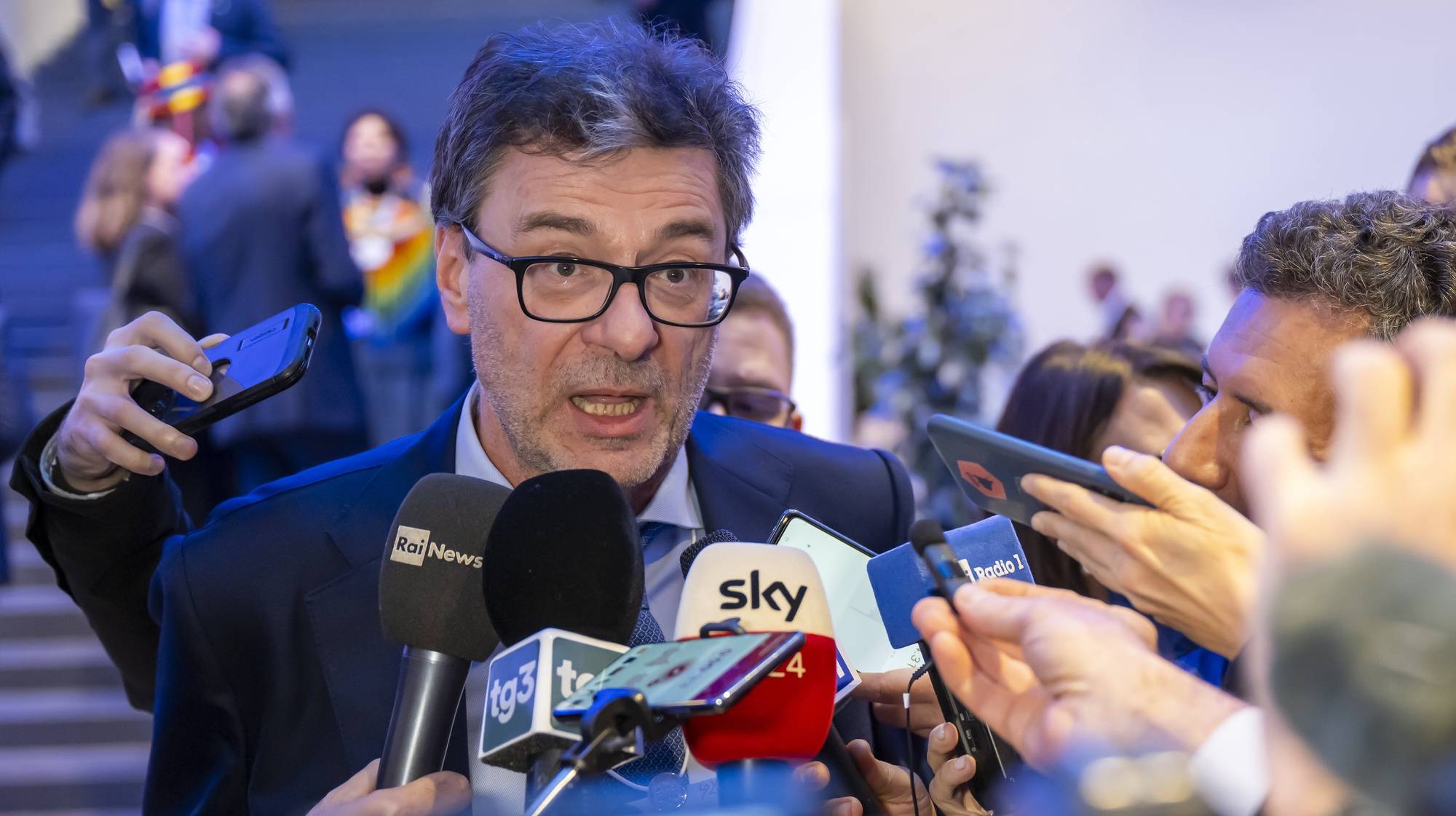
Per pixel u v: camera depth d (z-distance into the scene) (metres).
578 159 1.49
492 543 1.16
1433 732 0.57
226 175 4.89
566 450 1.56
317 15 11.20
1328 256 1.41
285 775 1.56
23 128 6.16
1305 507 0.61
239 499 1.73
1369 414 0.62
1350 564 0.59
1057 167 9.45
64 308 7.36
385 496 1.67
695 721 1.06
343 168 6.15
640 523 1.73
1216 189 9.38
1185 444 1.50
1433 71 9.22
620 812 1.05
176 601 1.60
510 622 1.15
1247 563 1.15
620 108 1.48
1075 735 0.86
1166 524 1.19
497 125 1.52
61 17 10.48
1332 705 0.58
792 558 1.17
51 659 5.48
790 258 4.82
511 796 1.53
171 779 1.61
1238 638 1.16
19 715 5.22
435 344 5.79
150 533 1.67
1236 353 1.46
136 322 1.57
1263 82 9.34
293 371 1.45
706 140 1.54
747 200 1.65
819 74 5.04
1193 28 9.37
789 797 1.05
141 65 7.35
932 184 9.39
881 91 9.44
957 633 1.02
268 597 1.59
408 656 1.24
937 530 1.10
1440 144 2.58
